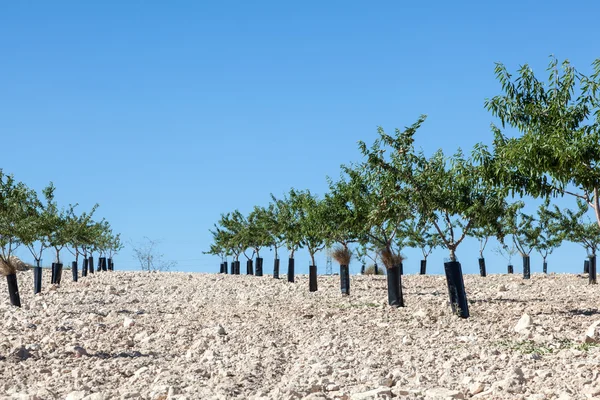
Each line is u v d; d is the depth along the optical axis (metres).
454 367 9.90
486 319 16.02
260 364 10.66
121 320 17.58
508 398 7.65
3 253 21.81
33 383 9.65
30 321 16.84
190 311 20.03
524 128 14.20
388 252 19.59
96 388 9.09
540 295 22.06
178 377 9.70
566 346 11.46
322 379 8.88
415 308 18.80
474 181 15.97
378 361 10.71
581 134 12.39
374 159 18.66
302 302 21.66
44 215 27.86
